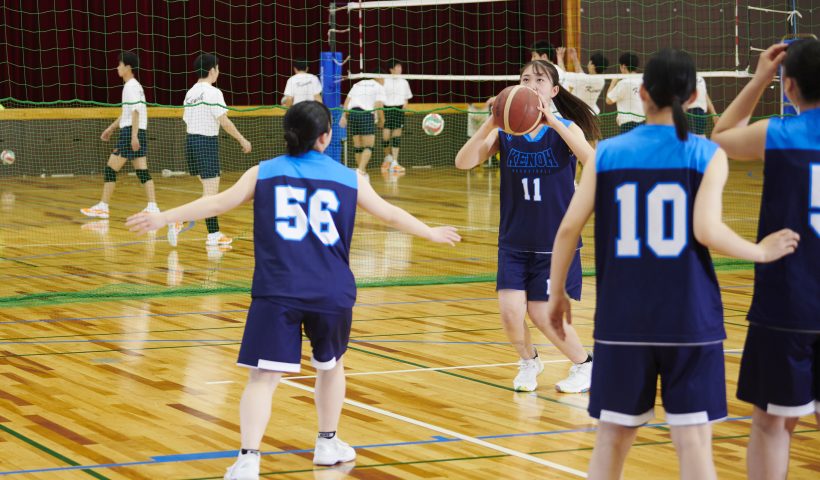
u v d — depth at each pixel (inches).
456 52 896.9
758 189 698.8
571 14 809.5
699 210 129.6
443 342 284.0
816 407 142.0
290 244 165.5
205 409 214.2
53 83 784.9
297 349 165.6
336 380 177.9
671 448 189.8
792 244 131.1
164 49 810.8
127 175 800.9
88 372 245.4
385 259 428.5
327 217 167.6
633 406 133.2
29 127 767.1
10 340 280.2
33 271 392.5
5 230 505.7
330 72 551.5
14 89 778.2
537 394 231.0
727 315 319.6
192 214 164.2
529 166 218.4
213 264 412.2
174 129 806.5
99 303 334.6
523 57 897.5
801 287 137.6
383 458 183.3
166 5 806.5
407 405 219.9
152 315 316.8
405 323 309.1
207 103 453.7
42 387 231.5
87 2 784.9
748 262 429.1
